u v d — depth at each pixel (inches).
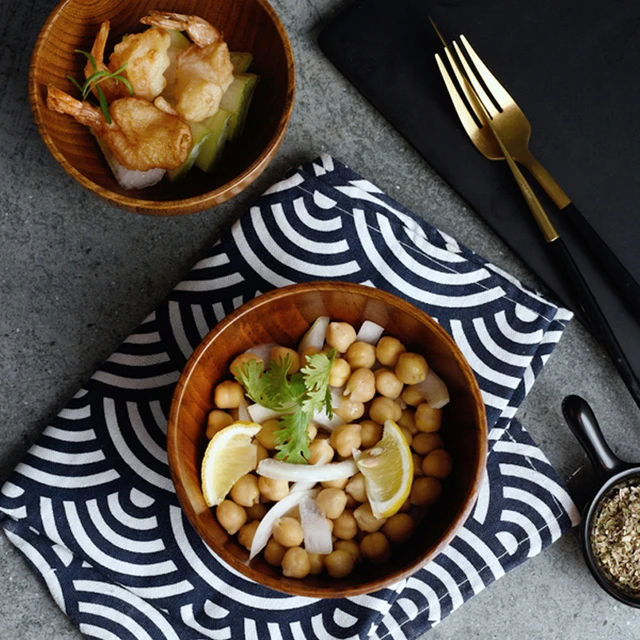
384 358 28.8
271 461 28.1
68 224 30.8
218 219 31.0
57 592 29.9
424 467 28.4
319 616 29.8
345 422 28.6
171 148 28.1
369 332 29.0
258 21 28.7
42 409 30.6
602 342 29.9
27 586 30.3
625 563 29.5
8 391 30.6
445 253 30.3
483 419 27.5
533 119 30.8
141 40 28.0
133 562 29.8
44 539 30.0
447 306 30.3
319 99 31.1
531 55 30.9
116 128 28.2
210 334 27.7
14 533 29.9
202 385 28.2
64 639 30.3
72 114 28.0
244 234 30.4
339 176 30.5
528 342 30.1
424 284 30.3
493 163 30.7
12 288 30.7
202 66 28.3
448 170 30.7
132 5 28.8
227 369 28.9
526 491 30.1
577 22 31.0
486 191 30.6
